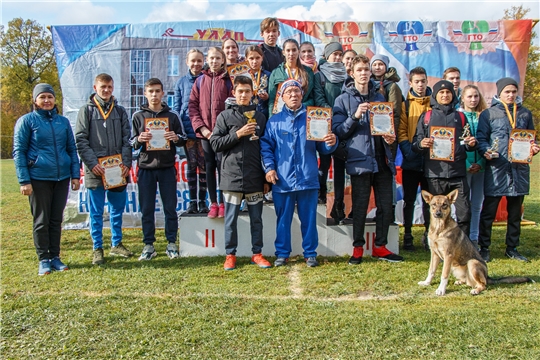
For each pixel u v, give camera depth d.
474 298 4.30
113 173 5.54
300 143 5.32
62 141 5.43
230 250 5.39
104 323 3.72
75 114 7.86
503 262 5.61
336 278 4.93
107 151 5.70
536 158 24.11
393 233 5.88
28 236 7.43
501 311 3.89
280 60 6.26
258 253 5.56
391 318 3.72
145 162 5.76
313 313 3.87
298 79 5.63
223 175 5.38
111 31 7.80
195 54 6.29
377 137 5.45
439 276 5.03
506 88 5.75
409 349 3.21
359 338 3.38
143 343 3.36
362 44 7.76
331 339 3.38
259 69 5.90
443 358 3.08
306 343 3.32
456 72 6.58
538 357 3.08
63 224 8.01
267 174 5.32
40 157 5.23
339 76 5.95
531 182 15.00
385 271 5.19
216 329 3.57
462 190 5.52
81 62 7.81
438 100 5.57
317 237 5.50
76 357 3.19
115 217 6.07
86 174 5.68
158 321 3.74
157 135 5.64
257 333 3.48
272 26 6.16
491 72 7.75
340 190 6.00
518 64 7.73
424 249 6.38
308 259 5.43
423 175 6.09
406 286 4.67
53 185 5.42
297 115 5.33
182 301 4.21
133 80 7.84
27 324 3.72
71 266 5.57
